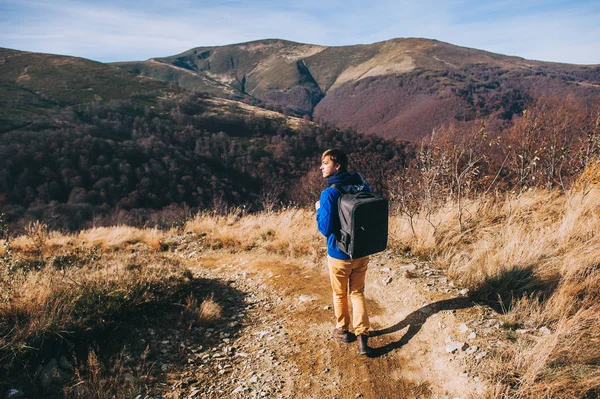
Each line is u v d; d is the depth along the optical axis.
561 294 3.05
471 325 2.99
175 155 79.88
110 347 3.34
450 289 3.67
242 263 5.97
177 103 149.25
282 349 3.35
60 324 3.23
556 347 2.49
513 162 6.47
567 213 4.67
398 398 2.60
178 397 2.84
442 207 5.85
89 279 4.16
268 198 10.14
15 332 3.01
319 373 2.96
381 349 3.14
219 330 3.85
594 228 4.13
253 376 3.02
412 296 3.72
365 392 2.70
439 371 2.71
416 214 5.97
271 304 4.35
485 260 3.93
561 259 3.70
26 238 7.29
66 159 67.19
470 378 2.51
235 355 3.37
